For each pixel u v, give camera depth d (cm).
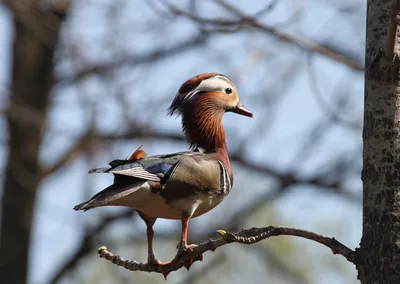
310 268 1636
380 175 513
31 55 1822
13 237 1758
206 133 779
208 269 1307
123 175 671
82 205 613
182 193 684
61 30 1662
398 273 494
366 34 540
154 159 686
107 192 637
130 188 643
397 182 509
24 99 1789
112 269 1559
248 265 1681
